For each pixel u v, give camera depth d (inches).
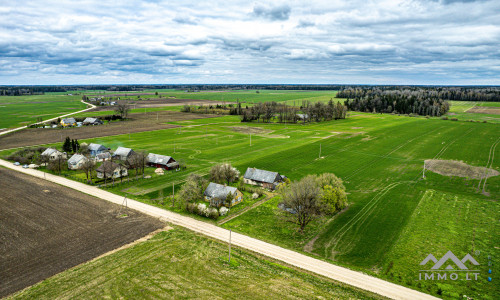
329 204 2500.0
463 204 2728.8
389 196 2930.6
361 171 3725.4
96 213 2452.0
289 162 4077.3
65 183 3186.5
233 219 2434.8
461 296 1576.0
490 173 3602.4
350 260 1905.8
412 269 1809.8
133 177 3435.0
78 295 1502.2
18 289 1547.7
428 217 2479.1
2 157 4197.8
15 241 2006.6
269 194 2992.1
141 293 1525.6
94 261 1795.0
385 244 2085.4
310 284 1642.5
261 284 1628.9
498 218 2447.1
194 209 2492.6
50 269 1716.3
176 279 1646.2
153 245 1987.0
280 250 1993.1
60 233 2119.8
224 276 1689.2
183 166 3823.8
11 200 2679.6
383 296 1567.4
